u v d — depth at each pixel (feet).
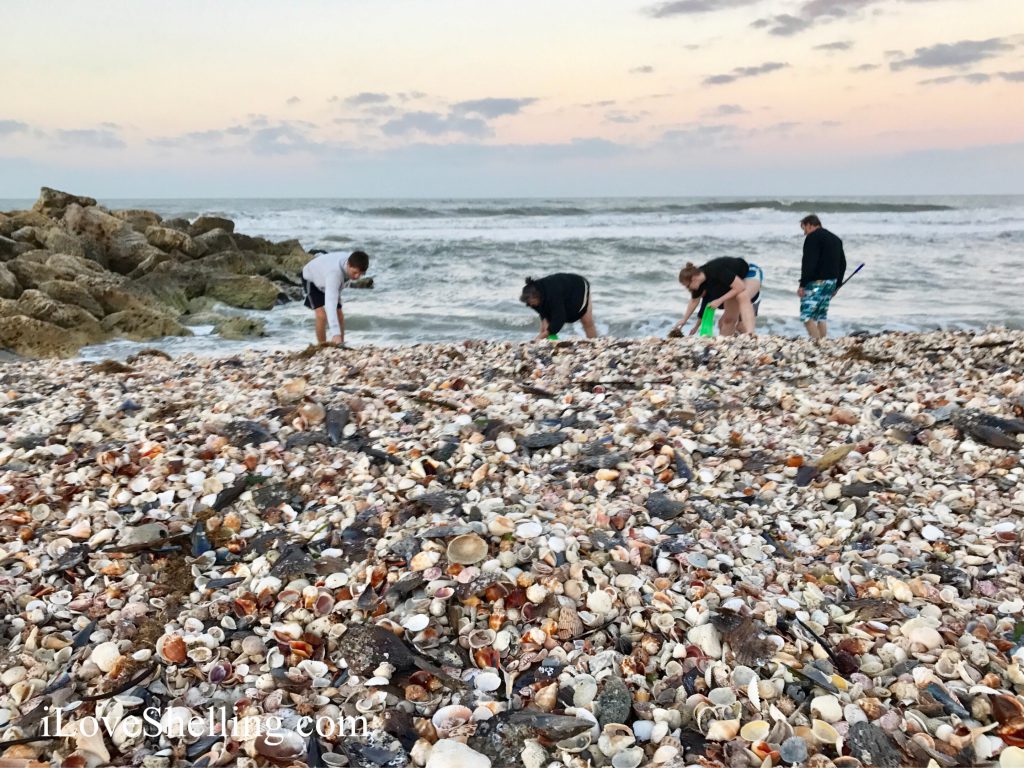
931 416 17.35
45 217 73.20
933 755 7.52
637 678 8.79
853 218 122.21
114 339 43.88
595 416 18.24
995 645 9.21
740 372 24.47
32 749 7.75
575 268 66.64
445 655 9.29
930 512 12.86
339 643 9.39
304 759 7.71
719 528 12.48
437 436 16.10
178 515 12.62
